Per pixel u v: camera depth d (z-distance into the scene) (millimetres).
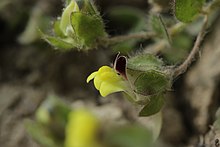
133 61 127
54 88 190
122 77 123
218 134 139
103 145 162
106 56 187
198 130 163
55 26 136
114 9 189
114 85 123
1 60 198
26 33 194
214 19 167
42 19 194
